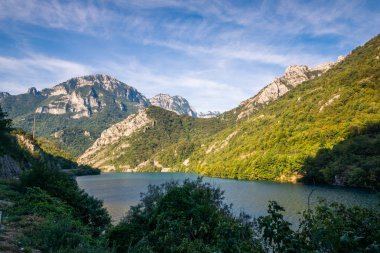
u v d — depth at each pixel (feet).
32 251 33.58
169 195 54.34
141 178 598.34
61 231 39.37
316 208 25.72
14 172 255.50
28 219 53.52
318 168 344.28
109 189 371.15
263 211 176.04
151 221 54.80
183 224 47.09
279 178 404.77
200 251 39.52
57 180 97.55
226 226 36.68
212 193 65.31
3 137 188.03
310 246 25.07
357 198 216.74
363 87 533.55
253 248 31.30
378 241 21.11
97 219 101.86
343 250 21.90
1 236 37.37
